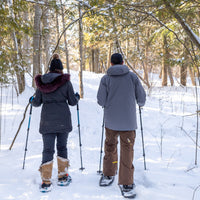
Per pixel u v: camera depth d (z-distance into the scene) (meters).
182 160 3.11
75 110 5.75
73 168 2.98
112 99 2.47
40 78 2.60
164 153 3.36
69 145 3.75
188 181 2.56
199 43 3.38
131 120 2.44
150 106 6.16
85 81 11.35
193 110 5.65
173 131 4.24
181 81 11.75
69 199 2.25
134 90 2.51
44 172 2.43
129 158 2.42
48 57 9.27
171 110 5.70
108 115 2.50
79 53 7.00
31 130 4.35
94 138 4.11
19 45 6.96
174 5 2.95
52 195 2.32
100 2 3.14
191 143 3.65
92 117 5.31
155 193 2.33
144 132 4.31
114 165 2.59
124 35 4.19
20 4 4.77
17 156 3.27
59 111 2.55
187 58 4.57
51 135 2.55
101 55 22.30
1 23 4.44
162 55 8.76
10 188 2.42
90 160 3.24
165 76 13.74
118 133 2.55
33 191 2.38
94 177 2.74
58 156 2.58
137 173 2.80
